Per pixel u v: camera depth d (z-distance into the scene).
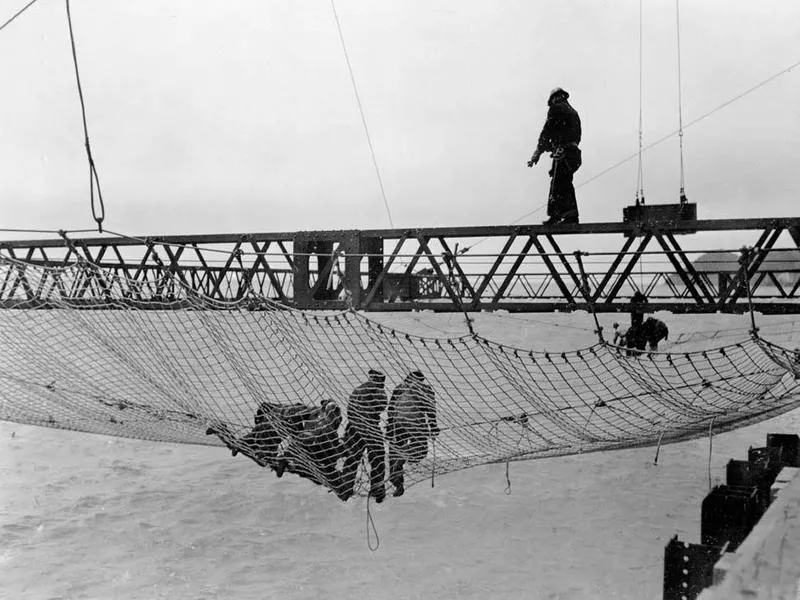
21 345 8.73
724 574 3.37
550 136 12.06
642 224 11.38
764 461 8.18
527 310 11.88
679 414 8.11
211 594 7.36
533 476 11.56
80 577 7.71
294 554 8.49
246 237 13.41
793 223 10.59
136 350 8.40
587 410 10.53
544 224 12.05
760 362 8.30
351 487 8.66
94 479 11.20
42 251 14.46
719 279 19.38
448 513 9.91
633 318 14.84
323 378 8.27
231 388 10.14
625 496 10.53
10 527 9.09
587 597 7.32
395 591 7.49
